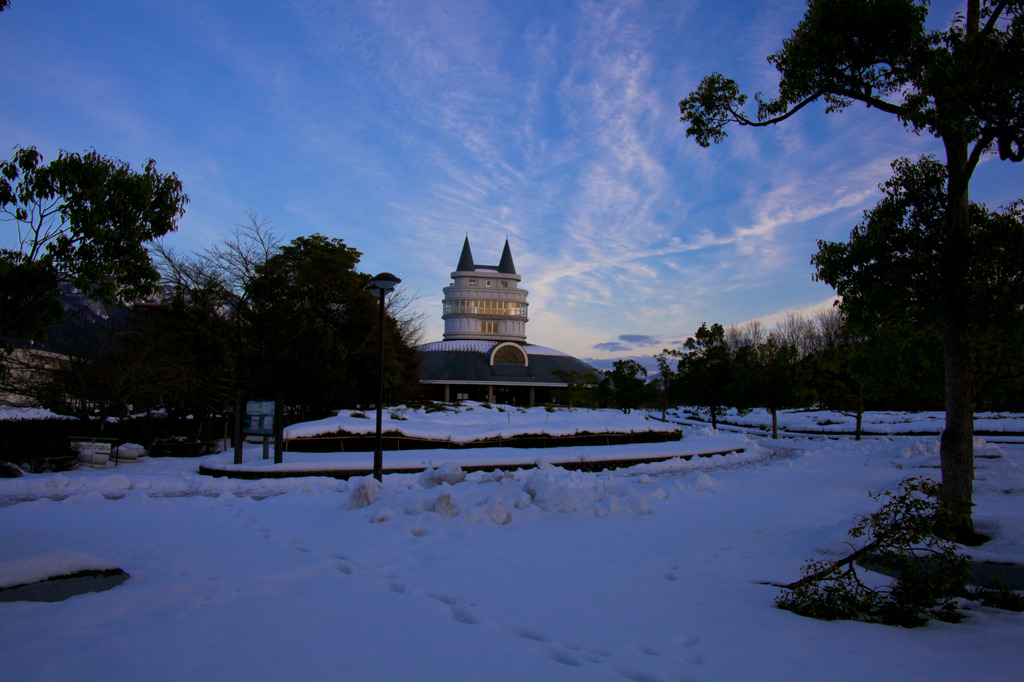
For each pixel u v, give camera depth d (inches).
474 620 206.4
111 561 254.4
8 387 751.7
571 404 2182.6
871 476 631.2
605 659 174.1
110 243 363.3
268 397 684.1
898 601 231.0
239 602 216.7
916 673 167.9
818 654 182.7
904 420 1609.3
